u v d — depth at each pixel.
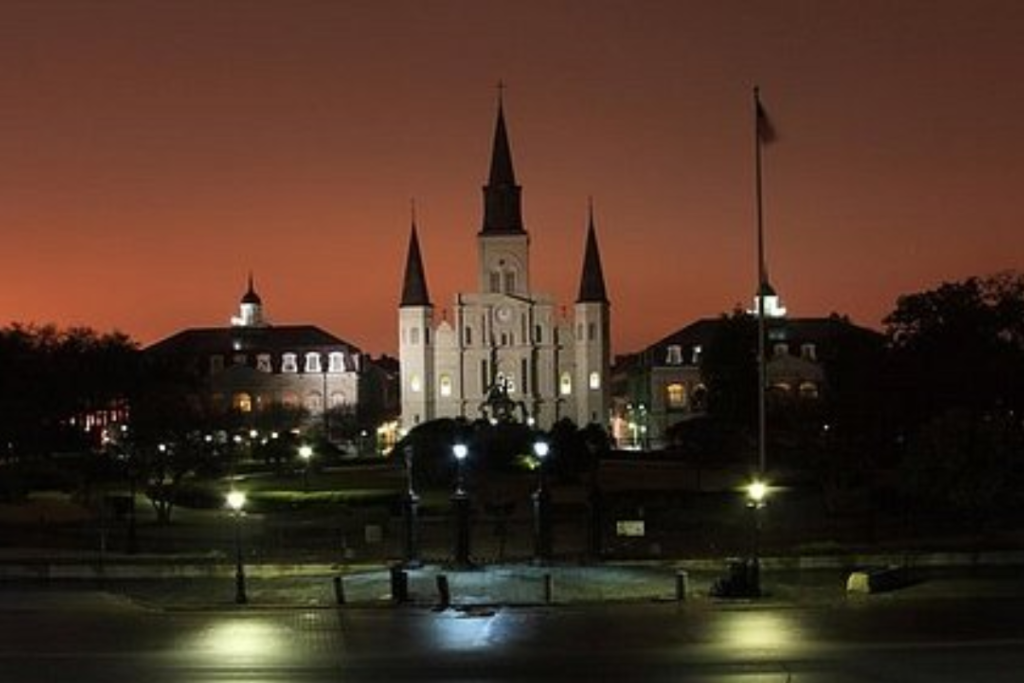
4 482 88.94
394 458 115.06
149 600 49.09
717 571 54.41
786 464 92.94
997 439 62.06
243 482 95.75
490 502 77.44
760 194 60.09
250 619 44.56
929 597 47.41
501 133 199.62
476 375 197.25
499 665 35.12
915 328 95.19
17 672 34.59
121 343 168.12
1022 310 96.06
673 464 111.06
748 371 109.88
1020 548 57.78
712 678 32.69
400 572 48.12
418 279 198.12
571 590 49.66
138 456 102.06
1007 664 34.03
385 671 34.38
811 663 34.53
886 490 72.88
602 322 196.00
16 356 142.12
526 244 198.25
